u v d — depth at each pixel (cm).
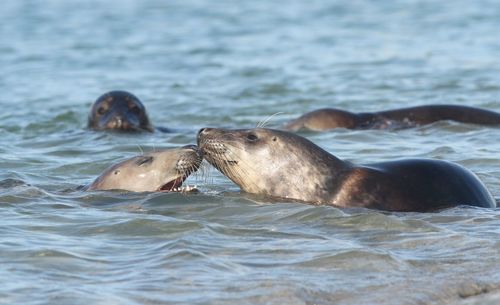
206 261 2945
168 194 3859
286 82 8225
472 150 4997
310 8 13750
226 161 3875
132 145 5406
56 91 8025
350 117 5969
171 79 8569
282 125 6075
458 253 3052
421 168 3834
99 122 6206
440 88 7681
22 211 3628
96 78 8706
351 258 2986
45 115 6894
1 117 6788
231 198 3803
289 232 3303
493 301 2609
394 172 3819
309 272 2861
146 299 2620
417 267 2919
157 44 10819
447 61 9088
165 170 3991
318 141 5438
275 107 7044
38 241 3180
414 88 7731
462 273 2856
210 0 15000
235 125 6366
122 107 6212
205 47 10488
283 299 2628
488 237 3244
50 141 5603
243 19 12812
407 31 11338
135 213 3581
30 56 10062
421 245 3147
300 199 3800
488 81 7919
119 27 12262
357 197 3750
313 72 8731
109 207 3716
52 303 2567
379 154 4978
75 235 3288
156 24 12525
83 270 2878
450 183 3784
